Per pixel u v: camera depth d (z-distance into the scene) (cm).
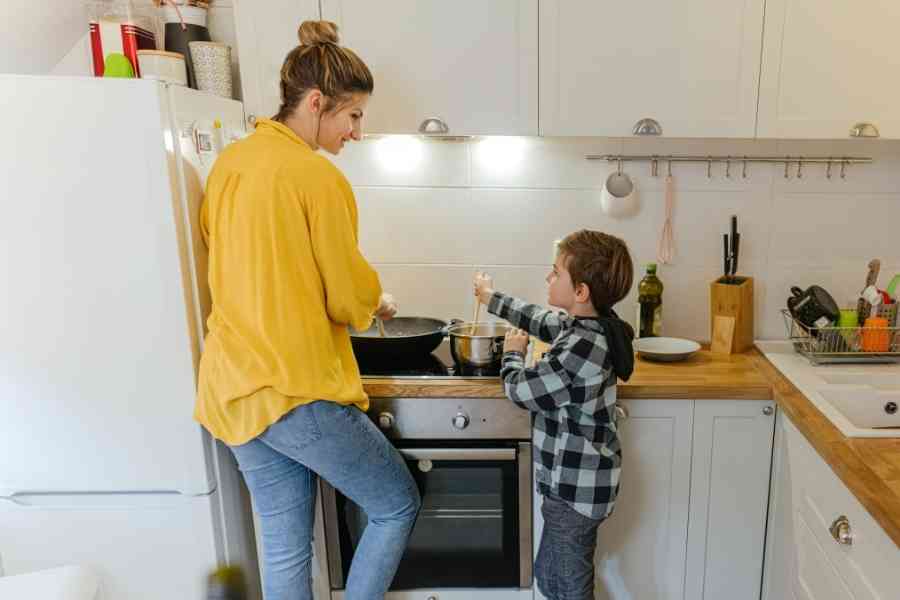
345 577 161
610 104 156
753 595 165
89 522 142
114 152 122
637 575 165
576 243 135
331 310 128
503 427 150
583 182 187
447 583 163
